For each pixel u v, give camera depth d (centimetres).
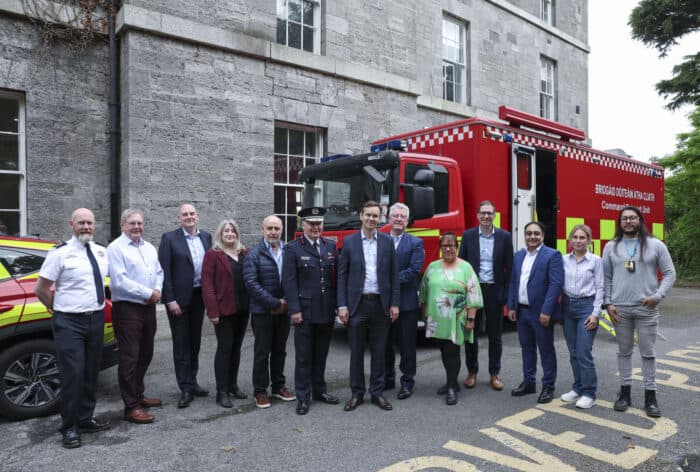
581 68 1897
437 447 388
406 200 646
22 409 448
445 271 510
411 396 520
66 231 845
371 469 352
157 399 493
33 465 362
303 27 1085
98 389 548
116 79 877
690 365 634
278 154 1041
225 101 945
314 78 1070
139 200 853
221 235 491
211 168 928
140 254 459
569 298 494
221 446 393
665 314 1053
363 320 486
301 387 474
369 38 1168
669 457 372
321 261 487
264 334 483
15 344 449
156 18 859
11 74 793
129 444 397
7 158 810
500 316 550
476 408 480
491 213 554
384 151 663
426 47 1338
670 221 2014
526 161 801
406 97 1245
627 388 476
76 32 846
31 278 464
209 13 925
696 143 1738
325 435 413
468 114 1422
